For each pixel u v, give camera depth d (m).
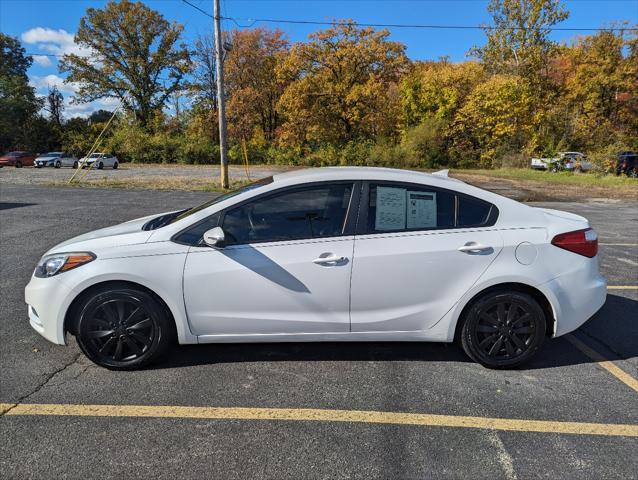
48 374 3.43
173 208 12.38
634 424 2.85
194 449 2.58
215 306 3.40
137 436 2.70
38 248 7.43
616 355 3.83
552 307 3.46
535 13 39.88
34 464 2.44
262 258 3.36
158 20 60.22
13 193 16.02
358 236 3.41
